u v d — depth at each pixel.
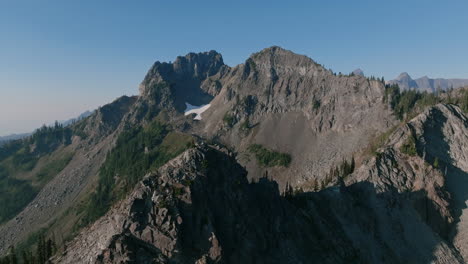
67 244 82.94
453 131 143.00
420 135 137.00
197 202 71.31
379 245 99.69
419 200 114.88
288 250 80.25
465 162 133.00
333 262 84.31
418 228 108.38
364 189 118.81
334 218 102.88
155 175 76.38
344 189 113.94
